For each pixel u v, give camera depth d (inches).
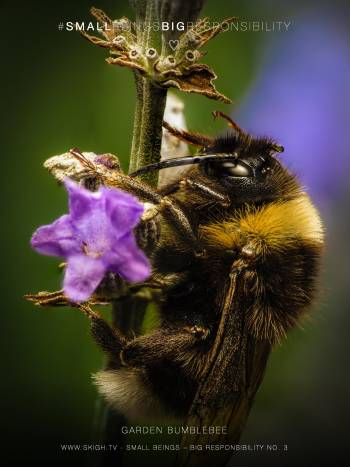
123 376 3.9
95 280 3.5
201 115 5.2
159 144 3.7
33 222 5.0
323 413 5.3
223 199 3.8
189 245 3.8
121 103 5.1
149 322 4.0
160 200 3.7
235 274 3.8
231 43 5.3
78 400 5.0
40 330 5.0
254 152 3.9
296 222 3.9
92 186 3.6
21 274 5.0
